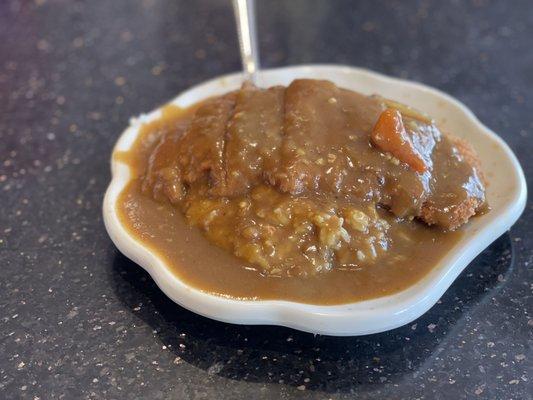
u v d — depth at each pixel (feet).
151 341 1.27
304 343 1.26
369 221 1.33
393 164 1.36
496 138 1.56
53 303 1.36
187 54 2.19
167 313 1.32
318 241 1.30
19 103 1.96
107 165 1.72
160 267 1.29
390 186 1.35
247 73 1.82
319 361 1.22
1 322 1.33
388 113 1.37
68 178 1.69
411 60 2.14
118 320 1.32
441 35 2.26
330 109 1.43
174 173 1.43
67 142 1.81
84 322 1.32
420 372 1.20
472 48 2.19
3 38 2.28
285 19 2.35
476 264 1.41
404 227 1.37
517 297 1.34
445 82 2.03
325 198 1.34
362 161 1.36
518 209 1.41
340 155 1.36
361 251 1.30
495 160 1.53
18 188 1.66
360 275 1.28
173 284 1.26
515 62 2.11
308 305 1.22
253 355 1.24
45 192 1.64
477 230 1.36
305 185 1.34
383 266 1.30
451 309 1.32
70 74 2.10
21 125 1.87
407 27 2.30
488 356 1.23
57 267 1.44
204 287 1.26
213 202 1.37
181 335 1.28
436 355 1.23
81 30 2.31
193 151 1.43
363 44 2.23
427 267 1.30
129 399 1.18
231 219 1.34
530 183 1.61
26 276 1.43
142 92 2.01
